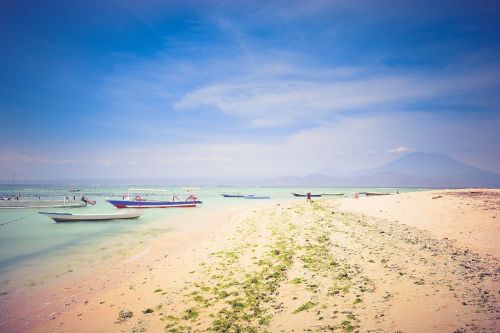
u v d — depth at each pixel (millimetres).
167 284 12609
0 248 21672
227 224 29031
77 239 25125
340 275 11461
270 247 16547
